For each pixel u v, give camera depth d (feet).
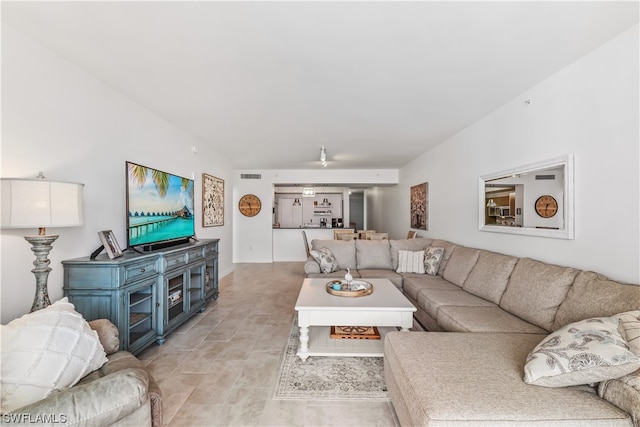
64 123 7.04
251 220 23.98
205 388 6.60
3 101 5.73
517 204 9.18
